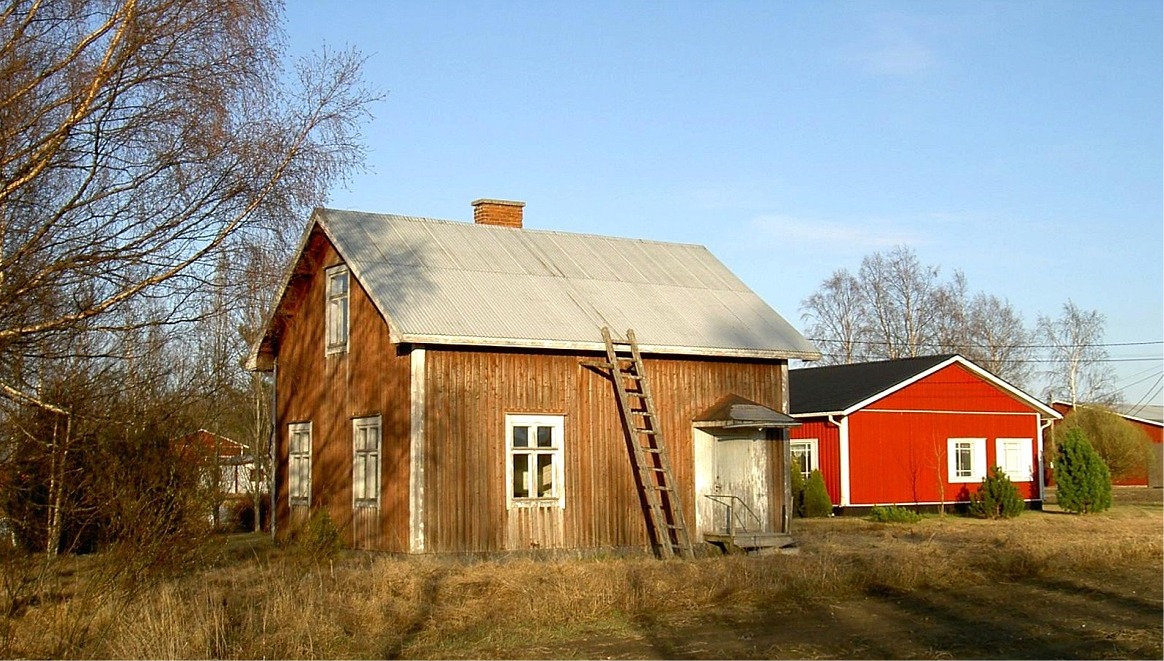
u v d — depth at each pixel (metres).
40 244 17.12
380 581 16.28
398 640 13.12
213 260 18.88
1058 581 18.95
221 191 18.78
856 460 35.38
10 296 16.14
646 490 22.17
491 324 21.56
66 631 11.94
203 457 13.52
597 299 24.25
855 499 35.16
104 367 16.44
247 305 19.92
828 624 14.73
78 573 12.81
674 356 23.69
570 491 22.11
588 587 15.63
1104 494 36.12
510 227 26.95
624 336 22.91
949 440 37.47
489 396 21.44
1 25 17.22
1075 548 22.03
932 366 37.25
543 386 22.08
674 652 12.83
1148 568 20.67
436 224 25.66
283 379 26.44
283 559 19.69
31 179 17.06
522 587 15.88
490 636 13.48
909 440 36.56
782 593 16.89
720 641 13.49
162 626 11.87
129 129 17.78
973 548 22.44
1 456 12.30
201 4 18.19
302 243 24.34
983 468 38.06
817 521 32.53
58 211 17.20
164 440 13.05
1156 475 59.88
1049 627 14.61
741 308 26.19
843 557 19.92
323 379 24.28
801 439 37.03
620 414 22.91
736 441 24.17
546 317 22.61
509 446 21.56
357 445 22.69
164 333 20.31
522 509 21.53
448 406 20.95
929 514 35.81
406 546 20.45
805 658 12.63
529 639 13.48
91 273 17.38
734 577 17.22
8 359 16.23
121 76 17.56
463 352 21.25
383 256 22.98
